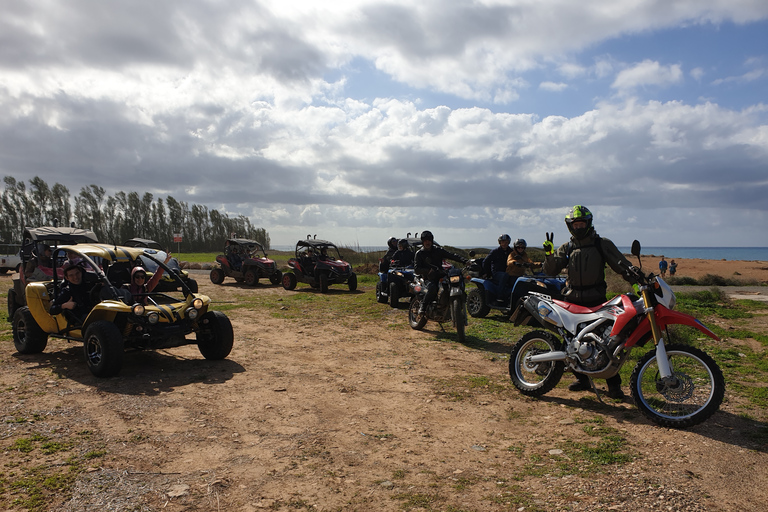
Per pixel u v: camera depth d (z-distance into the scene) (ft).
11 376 19.08
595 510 9.27
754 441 12.29
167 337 20.01
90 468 11.23
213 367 20.93
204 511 9.45
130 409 15.40
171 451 12.32
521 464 11.66
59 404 15.76
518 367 17.71
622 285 44.91
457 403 16.38
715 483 10.11
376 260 86.63
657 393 15.16
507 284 33.24
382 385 18.47
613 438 12.84
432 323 32.58
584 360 15.29
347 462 11.82
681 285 65.77
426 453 12.39
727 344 23.93
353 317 35.65
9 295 30.73
